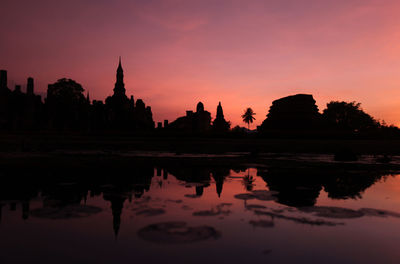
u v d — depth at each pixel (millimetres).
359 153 40562
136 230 5480
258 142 50375
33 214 6562
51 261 4023
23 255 4238
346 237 5285
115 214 6641
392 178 13836
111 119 90438
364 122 90500
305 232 5527
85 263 3965
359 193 9781
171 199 8422
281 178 13289
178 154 30609
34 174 13172
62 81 75875
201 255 4316
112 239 4973
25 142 42781
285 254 4418
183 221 6141
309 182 12195
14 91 77125
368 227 5926
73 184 10703
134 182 11469
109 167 16469
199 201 8188
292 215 6762
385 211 7273
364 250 4652
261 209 7301
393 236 5367
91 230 5469
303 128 74000
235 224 5977
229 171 15875
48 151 32094
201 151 38875
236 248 4629
